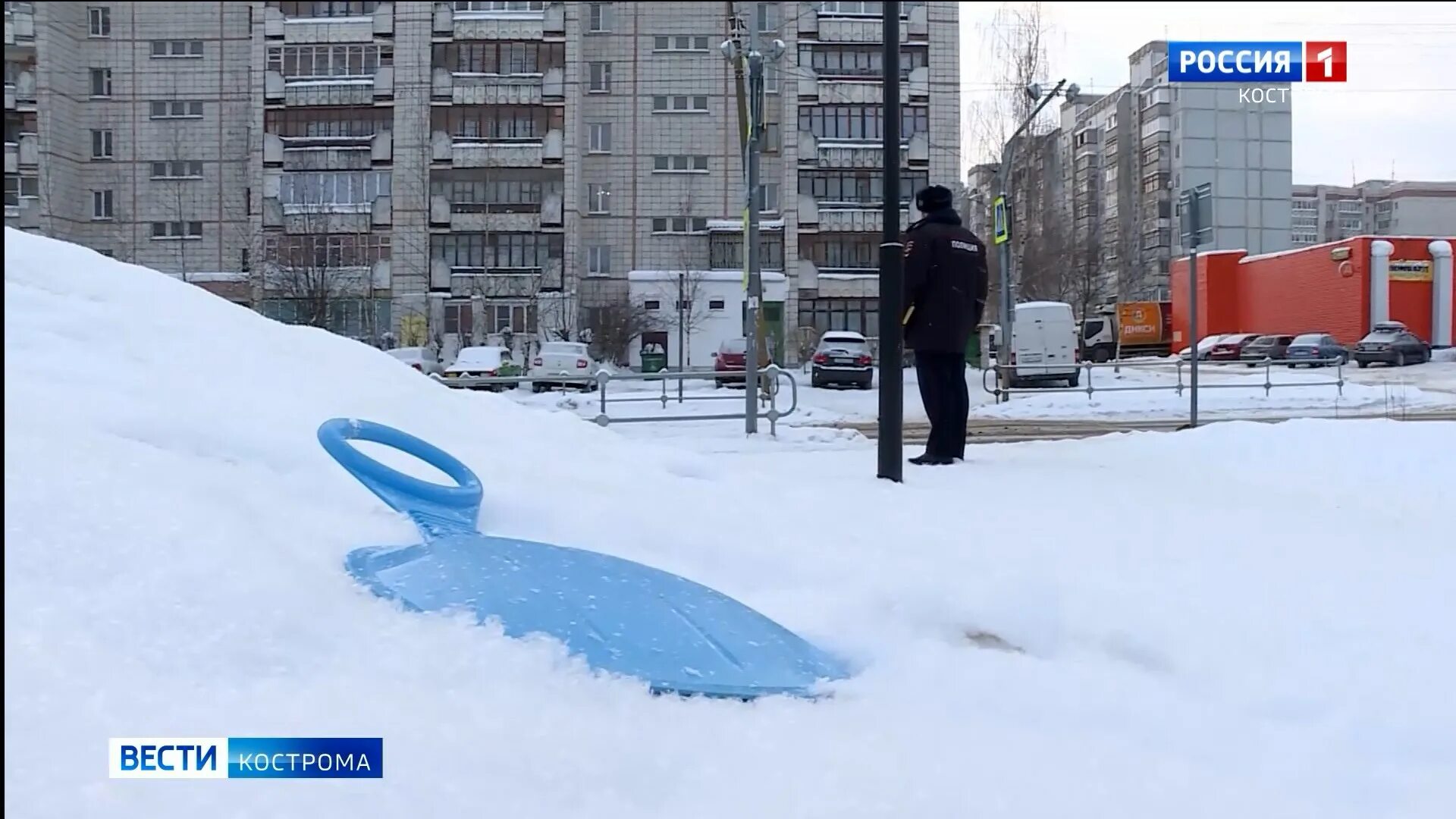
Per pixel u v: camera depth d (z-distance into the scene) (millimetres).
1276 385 22906
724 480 6430
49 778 2123
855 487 6590
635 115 50531
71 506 3238
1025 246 44875
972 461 8180
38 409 4102
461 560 3686
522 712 2688
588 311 49312
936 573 4219
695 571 4309
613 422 13750
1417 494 6832
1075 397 22844
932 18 49219
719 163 50375
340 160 49219
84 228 52188
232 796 2139
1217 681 3330
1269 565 4691
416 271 49000
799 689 3082
